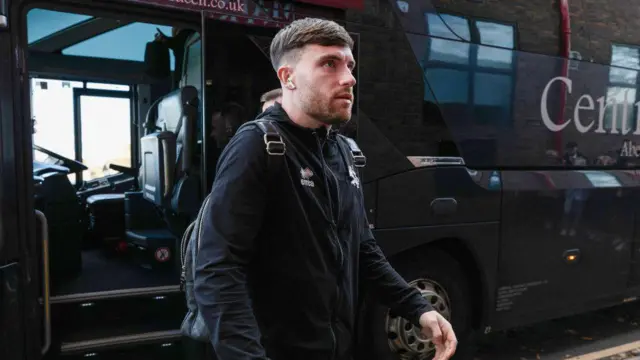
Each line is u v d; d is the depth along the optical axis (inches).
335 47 53.7
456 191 136.3
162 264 138.0
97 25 155.3
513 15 147.7
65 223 134.3
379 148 124.4
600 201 165.9
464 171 138.0
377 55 124.5
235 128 108.7
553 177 155.7
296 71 54.4
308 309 55.9
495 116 144.3
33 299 96.0
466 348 145.5
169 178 129.7
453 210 135.6
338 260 57.5
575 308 163.2
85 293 115.3
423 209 130.9
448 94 135.4
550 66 155.3
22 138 93.4
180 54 150.9
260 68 111.1
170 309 120.0
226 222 51.6
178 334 111.7
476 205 139.9
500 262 145.3
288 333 56.3
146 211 152.1
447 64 135.3
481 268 142.0
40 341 97.9
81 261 140.8
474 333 148.2
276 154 52.9
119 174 202.7
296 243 54.7
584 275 163.6
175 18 104.8
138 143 196.9
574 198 159.3
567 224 158.4
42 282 98.8
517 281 148.9
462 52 138.0
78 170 183.2
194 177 120.8
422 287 137.6
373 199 123.5
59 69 169.6
